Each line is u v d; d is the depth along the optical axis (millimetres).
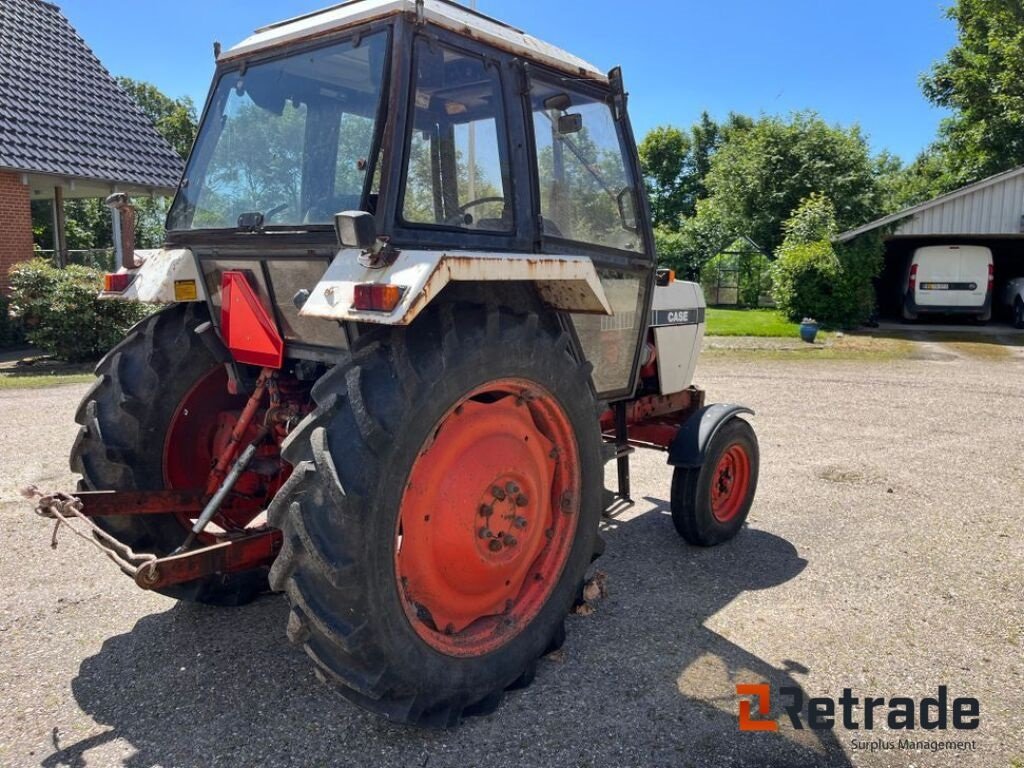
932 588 3842
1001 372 10844
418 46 2666
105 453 3234
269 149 3037
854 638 3340
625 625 3455
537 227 3105
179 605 3615
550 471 3121
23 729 2664
